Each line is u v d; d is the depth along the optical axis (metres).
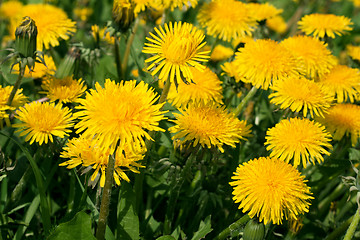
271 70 2.94
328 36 3.88
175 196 2.79
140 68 3.55
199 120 2.42
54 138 2.51
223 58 4.04
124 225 2.49
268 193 2.19
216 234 2.93
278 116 3.74
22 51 2.44
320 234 3.23
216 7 3.87
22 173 3.02
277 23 5.73
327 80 3.34
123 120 1.85
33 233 2.81
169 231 2.94
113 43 3.69
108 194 2.14
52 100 2.83
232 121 2.55
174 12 4.98
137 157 2.29
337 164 3.26
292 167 2.32
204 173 2.74
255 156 3.11
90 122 1.86
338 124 3.11
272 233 2.83
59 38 3.65
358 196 2.25
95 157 2.25
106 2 6.12
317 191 3.32
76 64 3.33
